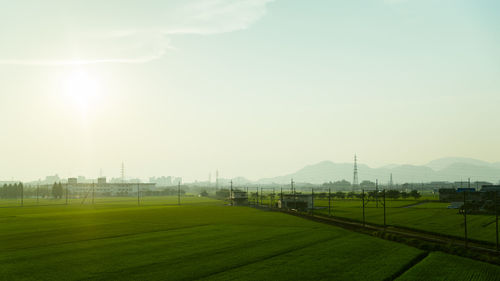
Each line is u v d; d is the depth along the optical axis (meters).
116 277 42.03
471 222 88.44
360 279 41.06
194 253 54.44
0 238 68.50
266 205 174.50
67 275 42.81
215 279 41.12
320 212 125.06
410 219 97.38
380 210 129.62
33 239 67.38
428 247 57.97
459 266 46.16
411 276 42.06
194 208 154.62
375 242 63.16
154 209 148.50
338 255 52.81
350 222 94.75
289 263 48.19
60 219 104.88
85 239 67.25
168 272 44.00
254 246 59.81
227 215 118.00
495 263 48.41
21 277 42.06
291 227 84.19
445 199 183.38
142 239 67.19
